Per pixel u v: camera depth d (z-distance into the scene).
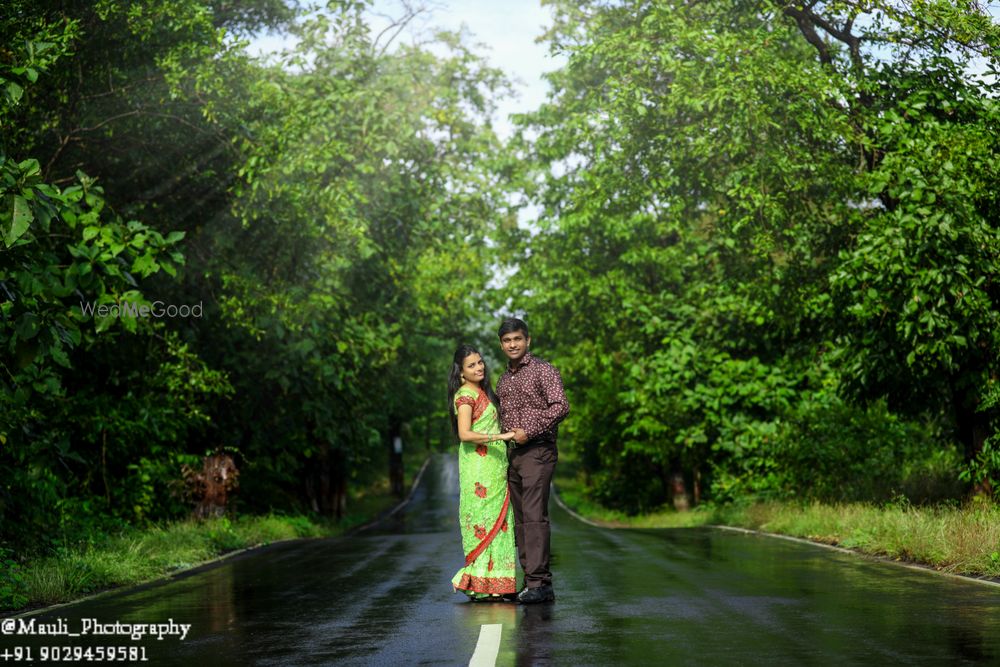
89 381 15.97
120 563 10.11
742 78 14.69
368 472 52.97
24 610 7.50
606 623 5.95
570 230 29.89
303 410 22.33
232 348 20.81
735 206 16.48
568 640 5.40
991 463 12.95
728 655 4.89
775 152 14.79
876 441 19.14
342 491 34.97
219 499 16.69
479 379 7.29
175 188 17.06
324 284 20.95
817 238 16.02
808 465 19.30
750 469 24.45
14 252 8.05
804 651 4.96
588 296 30.78
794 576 8.42
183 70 14.96
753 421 24.95
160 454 17.05
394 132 22.69
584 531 18.66
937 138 13.23
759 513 17.95
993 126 13.78
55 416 13.55
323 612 6.73
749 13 16.62
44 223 7.86
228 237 18.05
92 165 15.88
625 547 12.22
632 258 28.94
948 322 12.27
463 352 7.31
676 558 10.37
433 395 42.03
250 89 17.19
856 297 12.85
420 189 24.36
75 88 14.38
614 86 17.66
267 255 19.53
